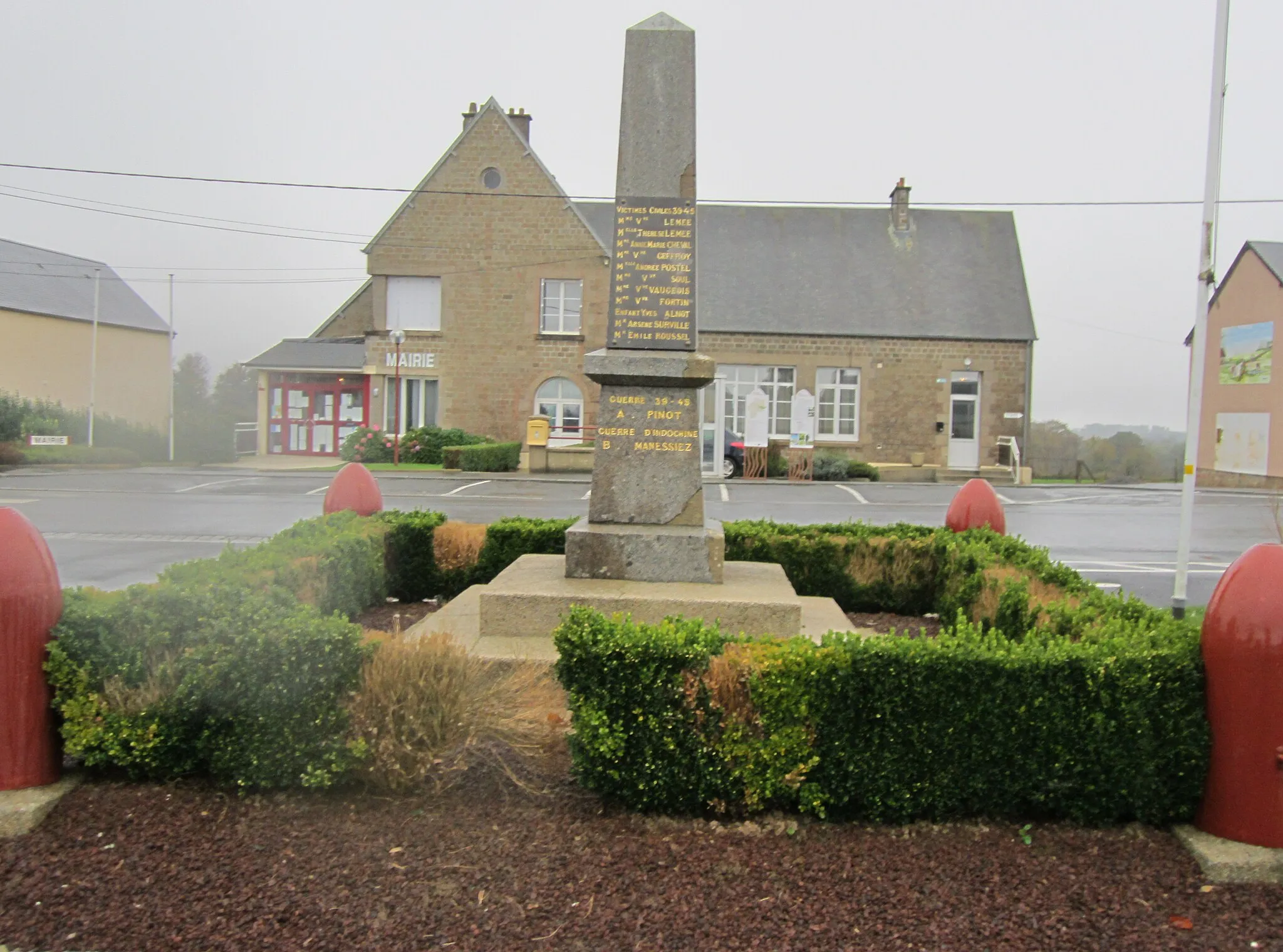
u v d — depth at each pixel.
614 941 3.44
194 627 4.46
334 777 4.30
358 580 7.84
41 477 23.84
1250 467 30.20
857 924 3.56
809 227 32.12
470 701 4.44
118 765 4.38
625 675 4.26
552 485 22.55
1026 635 4.90
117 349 35.91
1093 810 4.24
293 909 3.58
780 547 8.62
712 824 4.23
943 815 4.29
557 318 28.53
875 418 29.48
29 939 3.41
